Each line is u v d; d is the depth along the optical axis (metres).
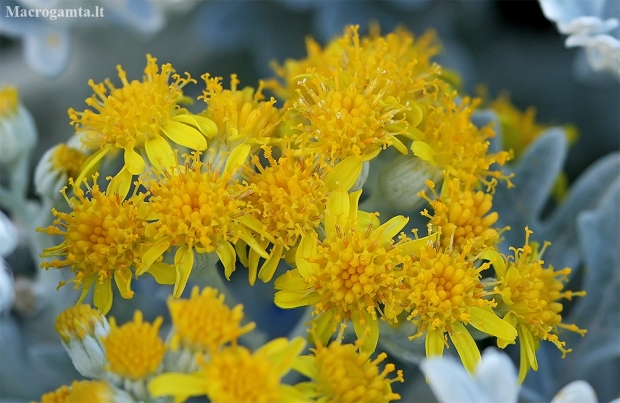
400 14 0.26
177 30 0.26
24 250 0.22
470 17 0.26
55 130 0.25
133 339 0.18
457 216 0.19
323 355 0.18
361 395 0.18
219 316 0.18
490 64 0.26
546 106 0.26
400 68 0.20
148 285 0.21
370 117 0.19
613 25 0.21
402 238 0.19
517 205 0.22
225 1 0.26
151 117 0.19
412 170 0.20
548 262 0.22
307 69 0.20
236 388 0.17
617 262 0.21
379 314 0.19
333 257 0.19
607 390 0.22
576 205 0.22
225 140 0.19
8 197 0.21
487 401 0.17
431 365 0.17
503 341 0.19
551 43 0.26
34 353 0.21
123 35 0.26
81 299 0.19
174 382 0.18
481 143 0.20
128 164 0.19
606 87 0.26
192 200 0.19
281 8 0.26
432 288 0.19
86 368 0.18
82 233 0.19
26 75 0.25
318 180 0.19
